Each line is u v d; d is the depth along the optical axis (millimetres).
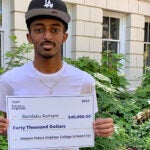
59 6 1742
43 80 1822
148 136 3975
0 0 5859
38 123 1854
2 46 5941
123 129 3719
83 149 3266
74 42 6996
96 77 4082
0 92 1888
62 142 1885
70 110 1860
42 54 1754
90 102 1866
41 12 1696
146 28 9094
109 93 4113
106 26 7902
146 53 8656
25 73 1831
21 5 5934
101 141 3418
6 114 1864
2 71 4051
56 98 1840
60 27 1768
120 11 8000
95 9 7312
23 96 1811
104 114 3885
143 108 4531
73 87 1865
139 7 8469
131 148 3797
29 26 1791
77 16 6945
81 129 1882
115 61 4996
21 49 4758
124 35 8344
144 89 4859
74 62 4426
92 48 7328
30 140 1860
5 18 5957
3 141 3135
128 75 8305
